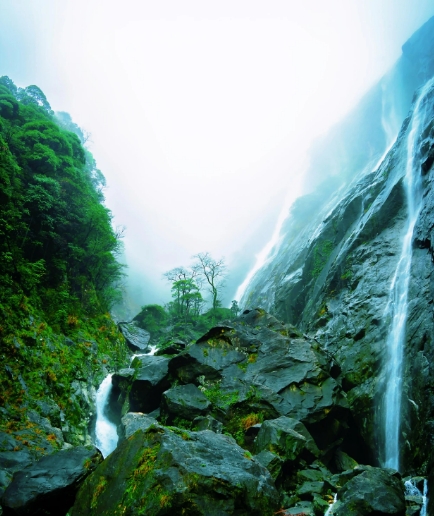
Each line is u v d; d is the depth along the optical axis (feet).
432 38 157.07
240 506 24.66
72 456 33.30
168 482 23.76
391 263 65.87
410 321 50.01
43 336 62.54
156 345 120.78
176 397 52.03
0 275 60.39
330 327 69.15
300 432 43.06
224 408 50.37
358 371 55.21
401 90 172.96
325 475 38.73
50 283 78.74
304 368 53.78
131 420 48.03
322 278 93.20
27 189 78.18
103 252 97.04
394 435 44.80
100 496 25.57
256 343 59.41
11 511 27.07
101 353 79.46
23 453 38.22
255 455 37.19
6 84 171.73
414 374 44.37
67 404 57.88
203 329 142.92
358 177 150.51
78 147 116.47
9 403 47.78
